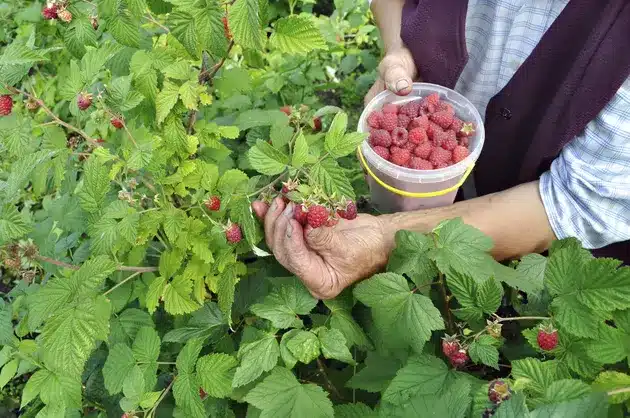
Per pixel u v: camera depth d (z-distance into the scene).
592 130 0.49
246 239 0.49
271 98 0.86
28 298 0.59
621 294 0.40
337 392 0.53
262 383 0.44
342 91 1.13
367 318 0.54
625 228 0.50
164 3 0.51
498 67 0.61
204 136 0.58
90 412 0.68
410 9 0.67
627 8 0.46
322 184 0.46
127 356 0.51
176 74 0.50
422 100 0.65
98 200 0.52
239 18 0.42
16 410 0.86
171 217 0.52
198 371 0.47
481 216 0.53
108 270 0.48
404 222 0.53
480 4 0.59
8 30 1.12
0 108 0.50
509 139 0.62
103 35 0.74
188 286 0.52
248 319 0.57
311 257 0.47
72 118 0.96
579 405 0.34
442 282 0.50
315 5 1.40
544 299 0.47
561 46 0.51
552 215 0.52
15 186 0.49
